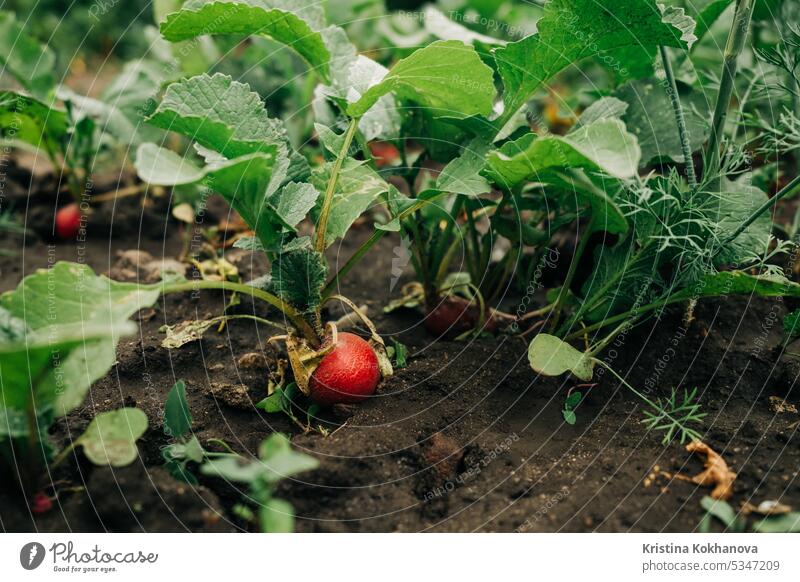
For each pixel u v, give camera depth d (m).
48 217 2.46
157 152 1.19
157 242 2.41
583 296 1.77
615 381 1.68
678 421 1.50
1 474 1.34
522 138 1.45
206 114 1.42
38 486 1.31
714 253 1.58
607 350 1.74
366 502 1.38
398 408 1.57
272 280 1.48
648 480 1.40
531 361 1.46
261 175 1.29
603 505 1.35
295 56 2.49
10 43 2.28
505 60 1.54
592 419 1.58
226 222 2.39
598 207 1.50
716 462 1.40
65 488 1.37
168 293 2.03
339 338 1.55
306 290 1.44
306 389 1.52
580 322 1.73
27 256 2.31
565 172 1.36
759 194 1.67
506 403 1.62
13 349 1.09
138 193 2.51
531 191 1.81
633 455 1.47
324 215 1.46
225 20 1.49
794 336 1.66
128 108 2.31
